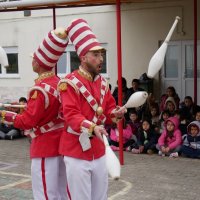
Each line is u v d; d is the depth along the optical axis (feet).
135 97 10.66
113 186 19.66
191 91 36.04
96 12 39.04
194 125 25.61
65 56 41.06
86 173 11.22
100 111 10.93
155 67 10.21
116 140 27.71
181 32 35.47
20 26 43.21
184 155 25.82
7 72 44.70
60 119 12.48
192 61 35.70
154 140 26.94
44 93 11.97
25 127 12.09
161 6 36.06
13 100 44.24
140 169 22.91
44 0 24.50
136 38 37.42
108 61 39.01
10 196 18.34
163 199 17.75
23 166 24.29
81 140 11.12
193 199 17.71
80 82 11.09
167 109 28.94
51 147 12.40
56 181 12.60
